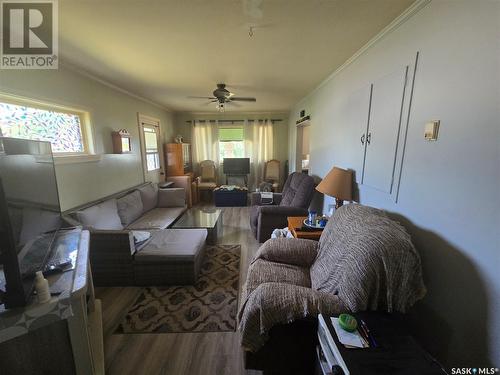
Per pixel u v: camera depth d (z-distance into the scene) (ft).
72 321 3.41
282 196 12.66
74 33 5.62
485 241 3.16
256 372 4.51
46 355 3.36
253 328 3.89
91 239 6.98
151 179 14.97
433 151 4.07
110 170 10.43
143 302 6.58
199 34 5.77
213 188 18.57
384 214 4.91
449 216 3.74
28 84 6.46
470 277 3.39
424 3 4.23
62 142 8.09
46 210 4.32
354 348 2.95
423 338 4.30
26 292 3.04
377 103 5.91
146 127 14.43
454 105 3.62
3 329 2.79
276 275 5.39
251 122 19.99
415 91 4.53
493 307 3.07
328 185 7.26
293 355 4.00
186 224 10.32
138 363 4.72
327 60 7.68
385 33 5.54
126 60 7.52
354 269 3.71
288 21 5.19
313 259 5.96
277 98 14.19
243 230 12.32
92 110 9.24
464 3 3.42
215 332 5.52
